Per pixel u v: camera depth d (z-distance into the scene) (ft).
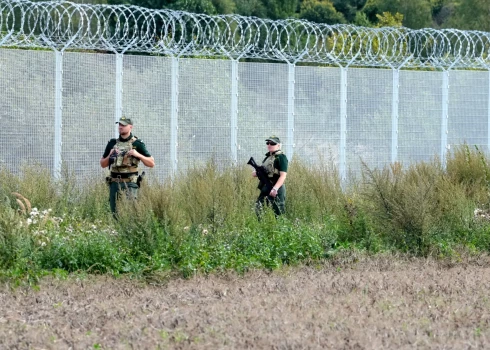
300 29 419.95
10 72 161.68
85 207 148.87
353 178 169.58
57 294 100.63
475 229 146.82
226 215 136.36
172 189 140.05
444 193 151.53
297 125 193.36
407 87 206.90
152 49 176.35
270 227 136.05
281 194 151.43
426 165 174.19
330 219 149.28
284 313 90.74
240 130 186.50
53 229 123.44
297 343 78.13
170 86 178.50
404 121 206.59
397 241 138.72
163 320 86.58
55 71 166.09
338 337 81.00
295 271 119.75
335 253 130.52
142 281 110.83
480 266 128.06
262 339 79.56
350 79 199.62
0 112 160.45
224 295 101.24
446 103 211.61
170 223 121.29
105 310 92.53
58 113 166.09
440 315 92.73
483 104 216.33
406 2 499.92
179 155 179.22
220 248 122.52
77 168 167.84
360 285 108.58
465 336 83.41
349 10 507.30
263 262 123.24
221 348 75.97
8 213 115.65
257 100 188.55
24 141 162.81
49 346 77.30
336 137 198.08
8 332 82.07
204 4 328.08
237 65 185.68
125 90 173.58
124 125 136.36
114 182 135.33
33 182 145.89
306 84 194.29
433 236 140.26
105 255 115.55
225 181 155.53
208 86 182.70
